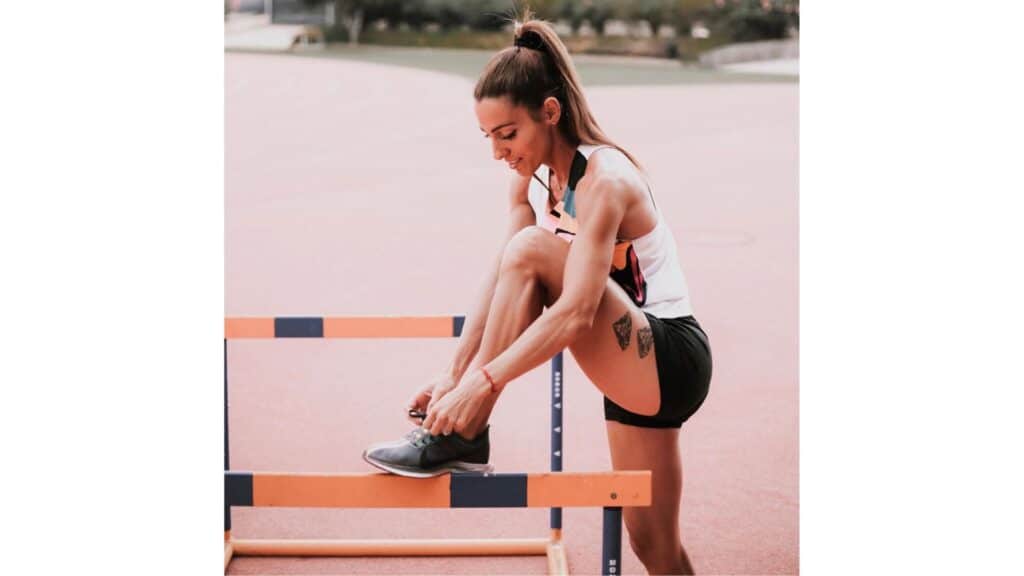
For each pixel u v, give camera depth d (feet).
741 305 15.10
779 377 12.58
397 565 9.06
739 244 18.22
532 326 6.76
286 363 13.26
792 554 8.92
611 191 7.02
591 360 7.44
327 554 9.19
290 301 15.40
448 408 6.46
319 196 21.89
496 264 7.86
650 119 30.60
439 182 23.15
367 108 32.27
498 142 7.39
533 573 8.94
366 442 11.02
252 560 9.09
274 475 6.19
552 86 7.29
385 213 20.56
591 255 6.90
